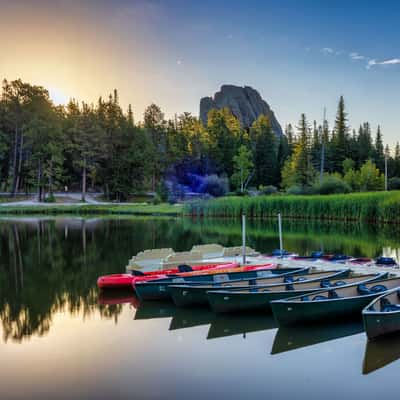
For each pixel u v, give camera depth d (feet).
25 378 24.40
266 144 252.83
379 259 51.11
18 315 36.55
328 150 237.25
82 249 74.64
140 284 39.58
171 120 293.64
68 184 242.17
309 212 132.05
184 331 32.19
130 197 236.22
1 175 223.10
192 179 213.66
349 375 24.25
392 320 28.30
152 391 22.75
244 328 32.65
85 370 25.43
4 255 68.23
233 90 469.57
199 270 46.42
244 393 22.40
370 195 116.98
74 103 254.47
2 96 215.31
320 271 43.52
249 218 142.10
